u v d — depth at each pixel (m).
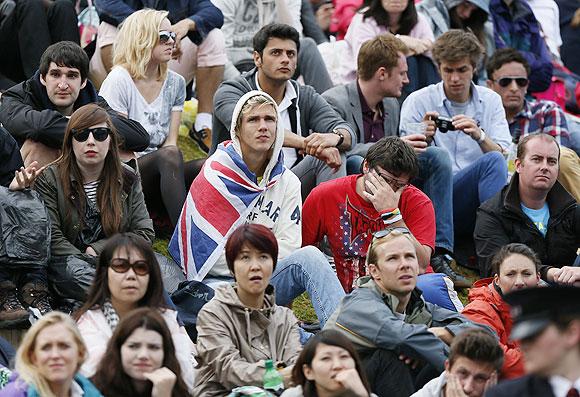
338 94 30.00
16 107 26.64
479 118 31.31
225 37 35.19
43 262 23.70
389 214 25.20
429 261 26.02
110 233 24.62
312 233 26.11
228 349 21.03
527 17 37.69
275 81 28.62
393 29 34.50
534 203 27.88
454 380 19.94
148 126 29.33
